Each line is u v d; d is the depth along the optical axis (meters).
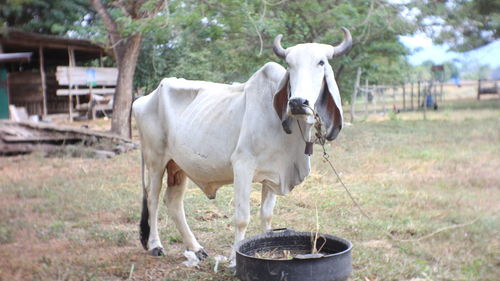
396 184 7.31
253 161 3.87
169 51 11.77
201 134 4.19
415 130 13.84
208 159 4.17
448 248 4.62
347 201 6.40
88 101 21.64
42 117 19.38
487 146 10.64
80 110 20.45
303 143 3.86
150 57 13.70
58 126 11.26
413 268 4.15
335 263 3.27
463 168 8.34
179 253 4.77
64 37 18.27
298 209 6.20
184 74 11.34
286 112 3.63
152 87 14.32
